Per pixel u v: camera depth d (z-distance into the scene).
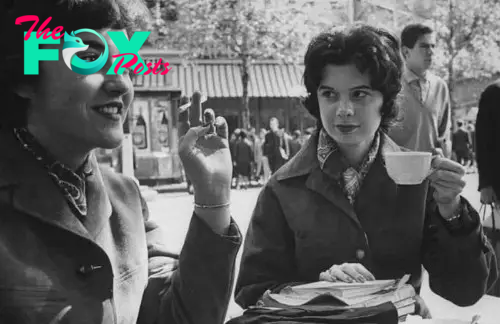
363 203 1.94
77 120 1.11
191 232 1.29
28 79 1.09
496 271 2.10
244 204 12.03
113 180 1.37
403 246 1.93
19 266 1.06
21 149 1.13
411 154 1.70
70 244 1.12
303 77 1.99
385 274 1.94
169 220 9.69
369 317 1.52
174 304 1.32
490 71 26.64
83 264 1.12
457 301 1.96
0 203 1.08
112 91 1.12
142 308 1.38
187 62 21.78
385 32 1.94
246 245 2.06
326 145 1.98
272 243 2.01
